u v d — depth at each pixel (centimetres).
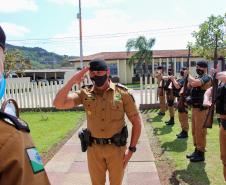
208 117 498
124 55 4594
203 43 1902
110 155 359
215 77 461
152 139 852
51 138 895
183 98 823
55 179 575
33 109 1472
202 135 627
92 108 356
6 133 106
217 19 1858
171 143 801
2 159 103
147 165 632
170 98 1031
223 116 450
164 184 531
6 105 124
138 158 680
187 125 852
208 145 758
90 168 374
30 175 108
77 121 1178
